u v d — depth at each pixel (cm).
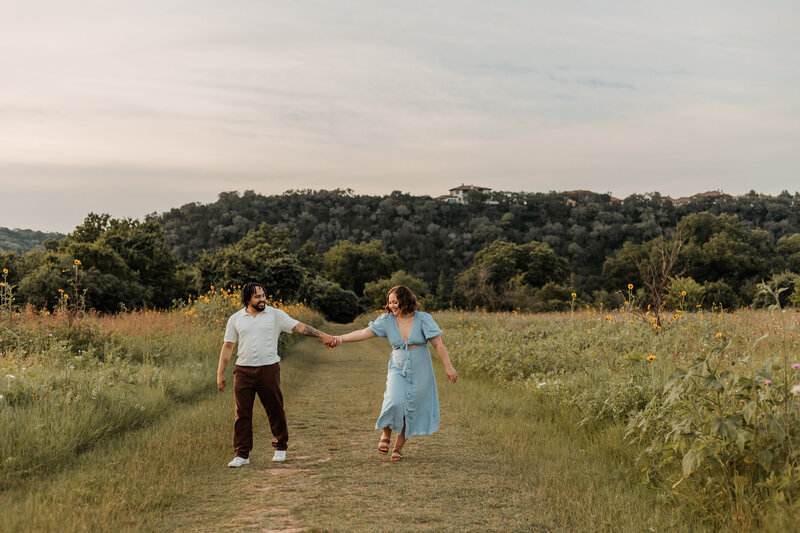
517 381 981
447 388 1011
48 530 353
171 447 578
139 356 1156
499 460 544
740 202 15700
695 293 1636
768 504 341
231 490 461
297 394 1014
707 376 393
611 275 8950
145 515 393
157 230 6228
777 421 356
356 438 664
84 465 515
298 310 3119
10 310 1184
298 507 416
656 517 366
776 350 743
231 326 571
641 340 998
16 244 14662
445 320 2580
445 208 18938
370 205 19938
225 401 880
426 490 452
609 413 625
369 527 371
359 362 1647
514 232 16688
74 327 1149
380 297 8662
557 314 2747
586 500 411
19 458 491
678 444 410
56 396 668
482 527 370
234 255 3731
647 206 17050
